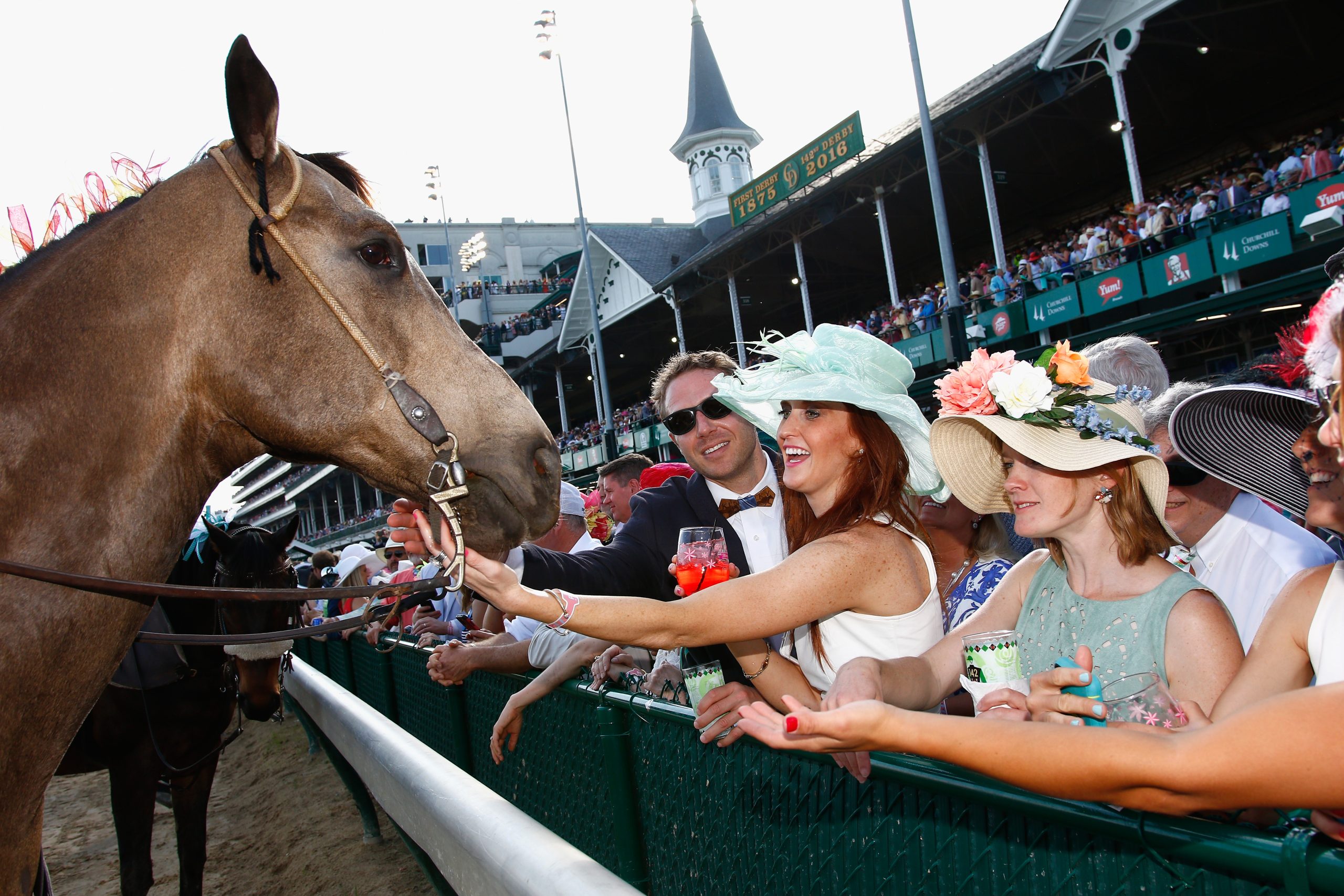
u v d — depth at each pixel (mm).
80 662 1482
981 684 1300
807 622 1680
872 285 28984
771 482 2684
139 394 1562
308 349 1639
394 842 4398
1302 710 833
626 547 2455
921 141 15523
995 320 14766
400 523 1725
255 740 8102
